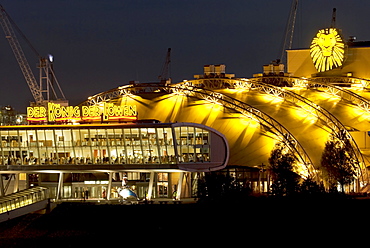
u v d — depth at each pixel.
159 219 167.38
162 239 161.25
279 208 169.38
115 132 180.88
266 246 158.88
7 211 168.88
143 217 168.25
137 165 180.62
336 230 162.62
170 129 176.50
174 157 177.88
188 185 187.12
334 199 170.12
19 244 160.12
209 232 163.88
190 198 181.88
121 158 182.00
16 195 183.88
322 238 160.38
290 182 177.50
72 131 184.00
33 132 187.12
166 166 178.38
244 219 166.62
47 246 158.88
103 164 183.12
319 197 170.62
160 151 178.62
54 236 164.00
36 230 168.38
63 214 172.62
